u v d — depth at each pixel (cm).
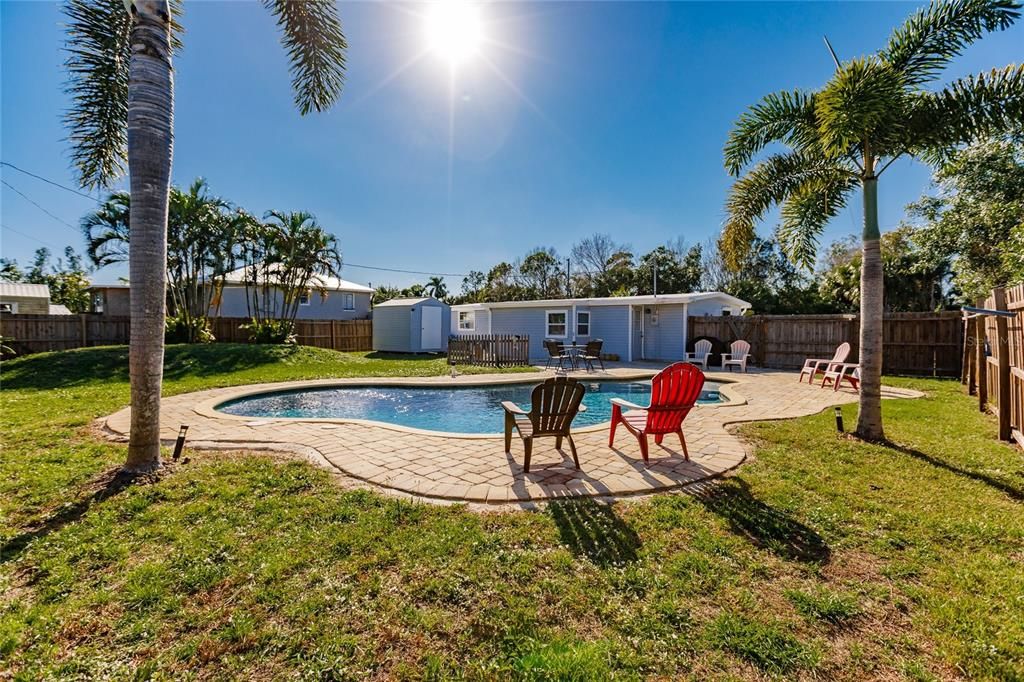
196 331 1455
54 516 289
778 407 703
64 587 216
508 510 311
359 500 321
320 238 1695
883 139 464
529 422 450
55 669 167
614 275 3294
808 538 269
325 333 2016
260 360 1264
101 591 212
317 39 525
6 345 1247
